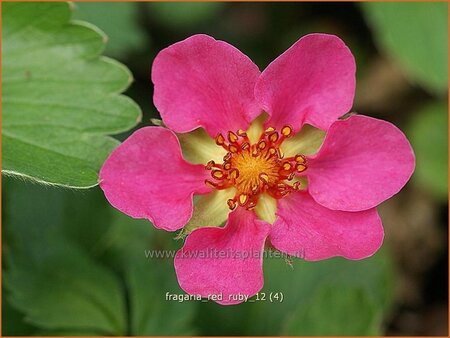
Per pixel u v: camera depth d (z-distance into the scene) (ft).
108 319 0.42
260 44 0.53
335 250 0.34
